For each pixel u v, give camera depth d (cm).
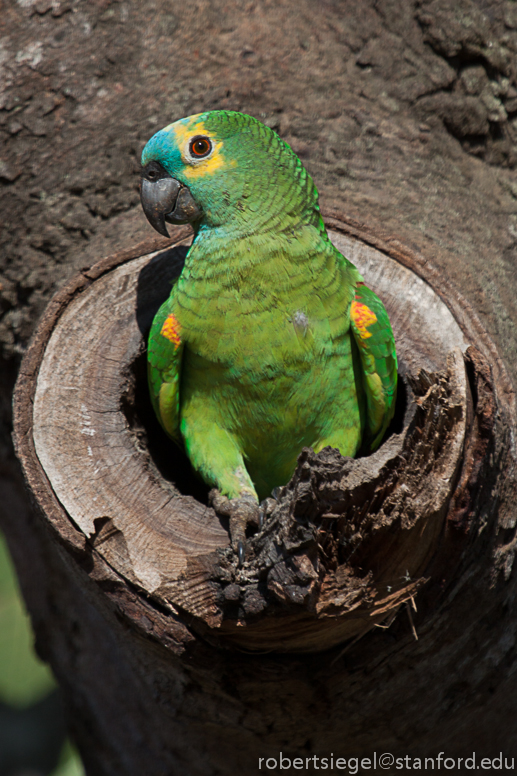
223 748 370
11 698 575
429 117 407
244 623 277
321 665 299
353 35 414
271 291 353
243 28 412
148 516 315
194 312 355
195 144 356
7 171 394
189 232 380
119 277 357
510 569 319
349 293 352
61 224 393
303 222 356
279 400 369
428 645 311
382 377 350
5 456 453
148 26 405
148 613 295
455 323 341
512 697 371
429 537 282
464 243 374
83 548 305
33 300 395
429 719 352
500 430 302
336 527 269
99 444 329
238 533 303
